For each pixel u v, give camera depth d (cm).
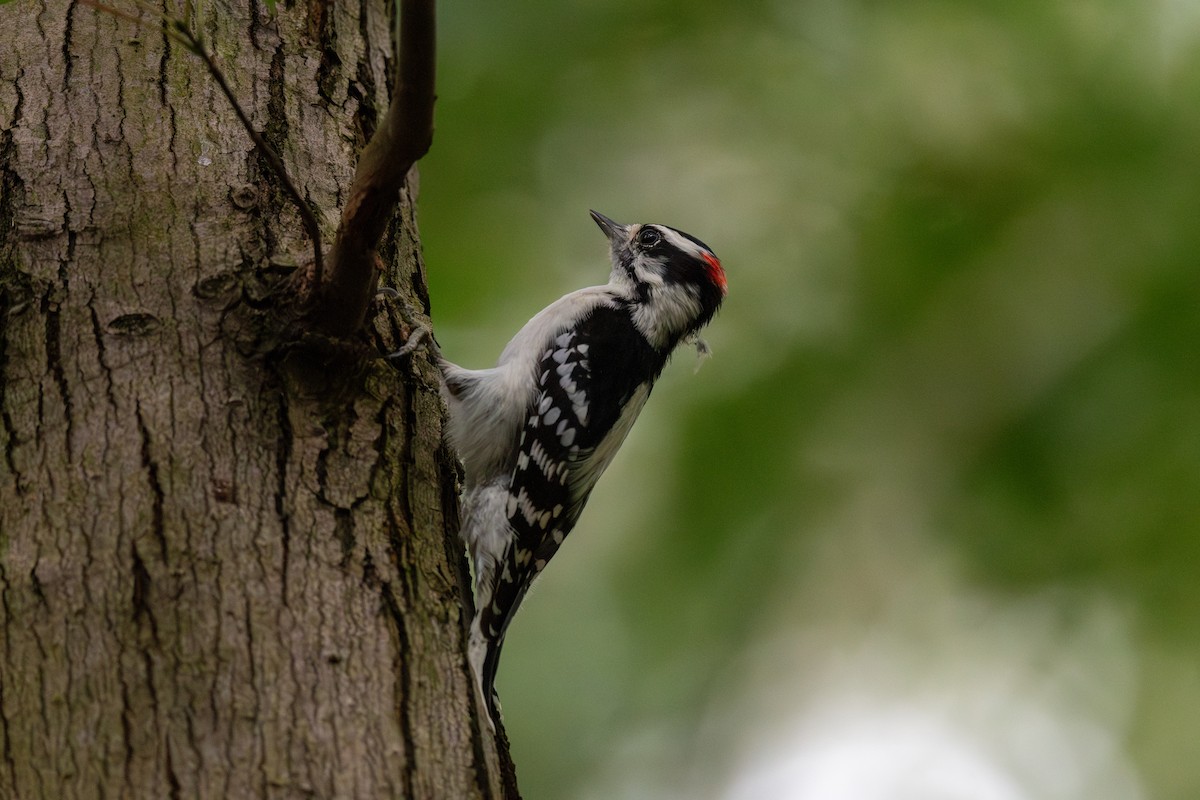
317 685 543
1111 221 1090
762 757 1199
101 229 662
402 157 583
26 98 727
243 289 650
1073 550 1095
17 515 561
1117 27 1153
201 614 543
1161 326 1046
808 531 1120
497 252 1283
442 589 626
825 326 1158
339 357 645
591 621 1196
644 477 1162
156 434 589
